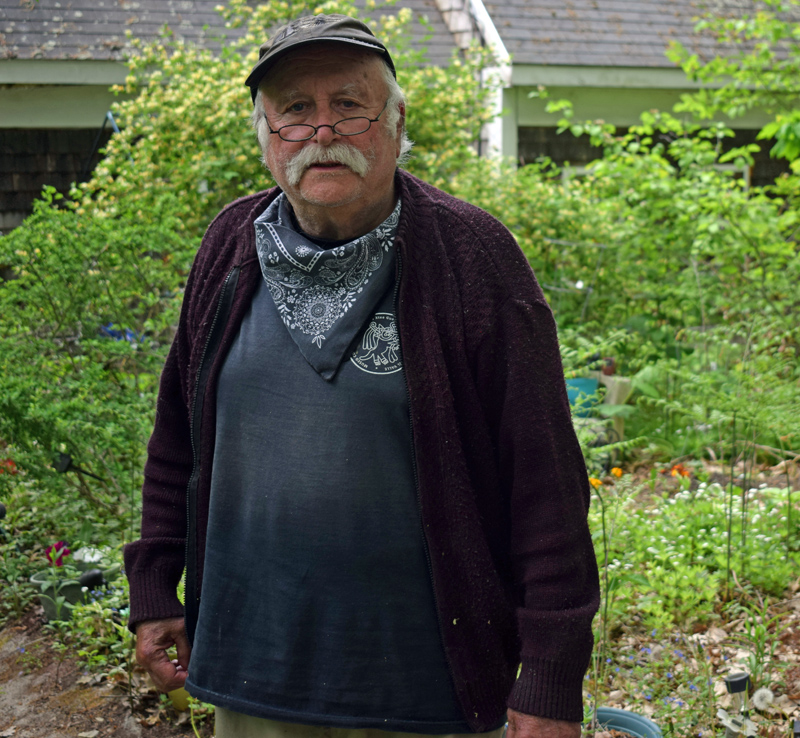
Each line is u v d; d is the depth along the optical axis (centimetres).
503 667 142
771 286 576
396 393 135
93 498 383
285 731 144
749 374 413
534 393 134
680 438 509
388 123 141
